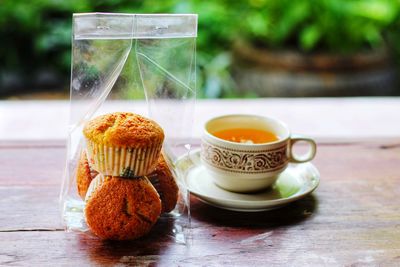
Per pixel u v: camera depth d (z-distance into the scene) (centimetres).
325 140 91
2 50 203
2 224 70
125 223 66
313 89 173
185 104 71
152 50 70
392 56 208
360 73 176
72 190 70
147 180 68
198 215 72
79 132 70
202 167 80
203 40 191
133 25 69
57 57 205
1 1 201
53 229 69
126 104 71
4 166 80
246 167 73
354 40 183
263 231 70
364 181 80
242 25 194
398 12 194
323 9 179
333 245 68
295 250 67
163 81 71
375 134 96
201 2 197
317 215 73
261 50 182
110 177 67
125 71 70
